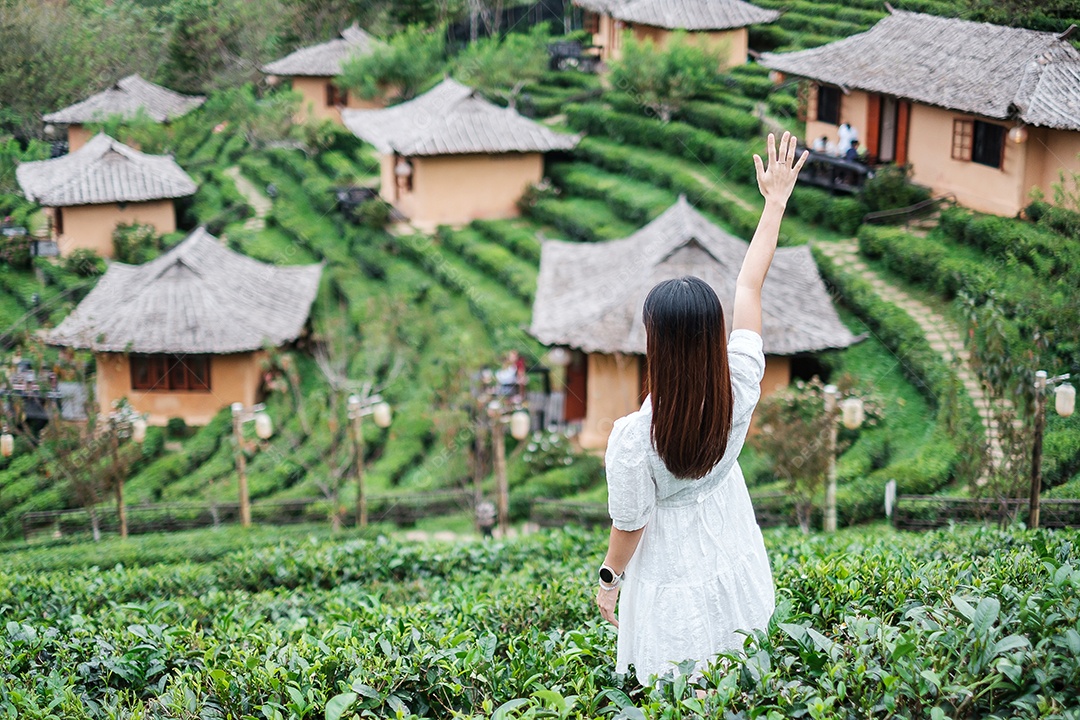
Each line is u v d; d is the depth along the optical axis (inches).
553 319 966.4
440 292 1226.6
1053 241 826.2
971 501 602.5
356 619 237.5
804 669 130.0
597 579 282.0
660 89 1397.6
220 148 1637.6
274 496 878.4
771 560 290.0
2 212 1348.4
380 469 896.9
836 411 647.8
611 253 1052.5
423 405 988.6
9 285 1274.6
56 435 817.5
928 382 792.3
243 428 1027.9
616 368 926.4
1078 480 597.6
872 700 119.7
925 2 1123.9
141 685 178.4
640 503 130.6
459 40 1793.8
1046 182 892.6
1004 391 634.2
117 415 822.5
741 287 145.3
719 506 138.3
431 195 1401.3
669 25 1457.9
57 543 815.7
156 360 1077.8
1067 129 859.4
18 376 1037.8
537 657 154.2
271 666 151.6
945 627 134.0
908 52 1069.8
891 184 1016.2
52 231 1337.4
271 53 1679.4
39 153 1477.6
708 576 135.9
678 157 1359.5
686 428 126.3
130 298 1121.4
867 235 998.4
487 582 351.9
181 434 1056.2
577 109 1518.2
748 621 139.3
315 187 1480.1
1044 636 130.4
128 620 291.3
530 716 125.1
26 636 200.7
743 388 133.9
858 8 1389.0
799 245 1018.7
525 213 1409.9
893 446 759.1
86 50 1529.3
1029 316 780.6
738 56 1494.8
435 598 271.3
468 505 825.5
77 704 155.7
